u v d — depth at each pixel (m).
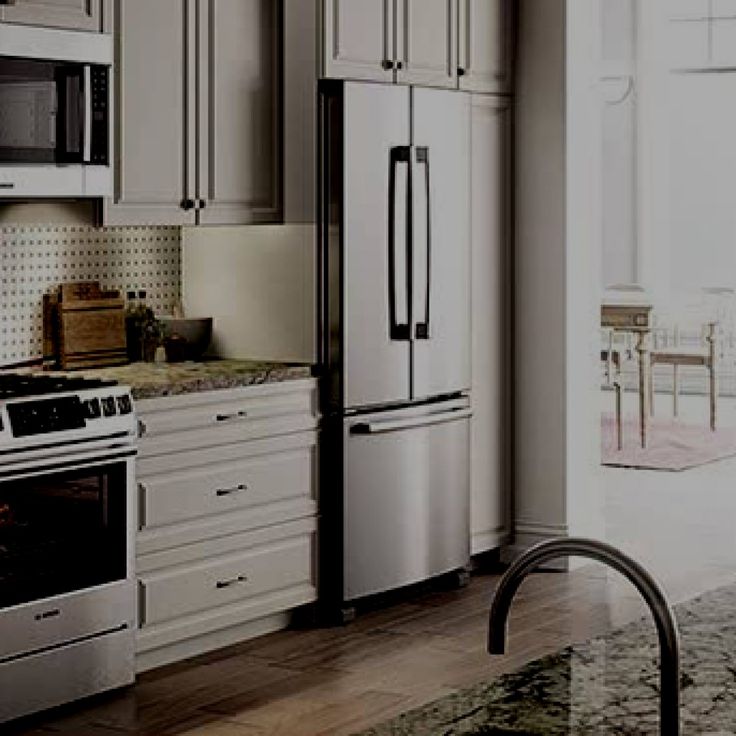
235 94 6.65
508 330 8.12
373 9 7.16
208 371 6.65
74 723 5.62
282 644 6.69
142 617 6.14
